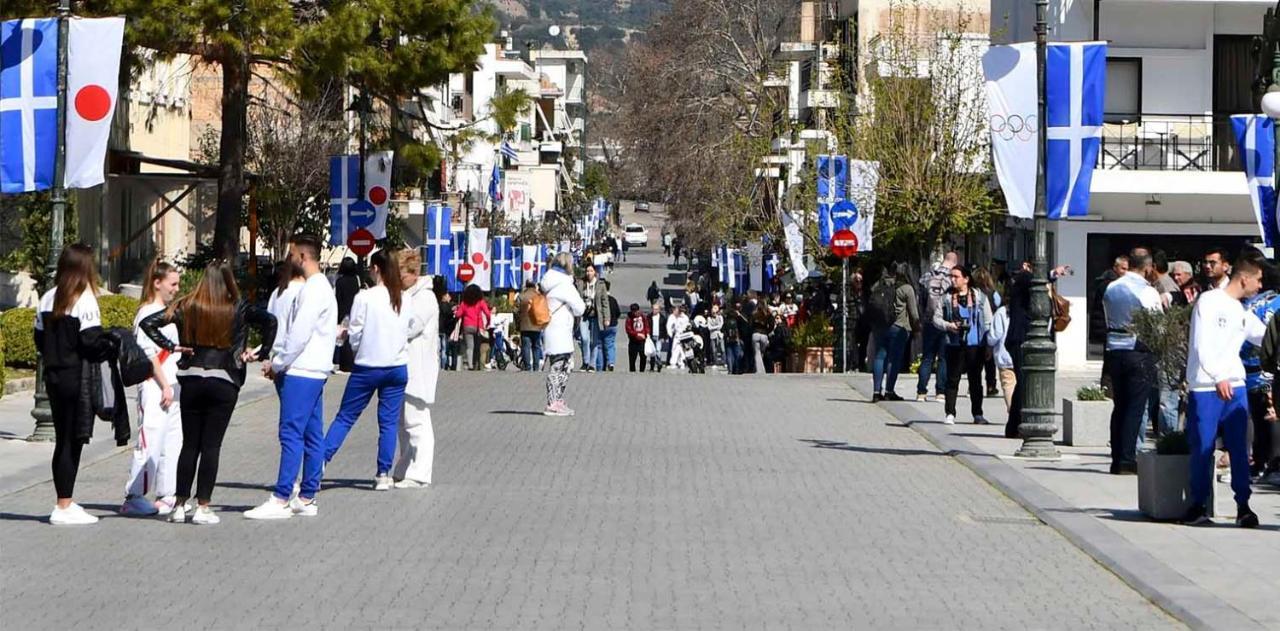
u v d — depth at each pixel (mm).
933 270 31922
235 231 42438
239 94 41906
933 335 30906
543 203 131750
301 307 15930
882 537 15242
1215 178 41562
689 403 30828
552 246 95312
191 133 64188
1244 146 29609
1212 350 15656
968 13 57812
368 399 17812
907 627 11117
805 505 17391
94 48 22453
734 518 16328
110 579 12695
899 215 48406
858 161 44469
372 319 17625
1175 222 42781
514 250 76750
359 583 12547
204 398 15609
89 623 11000
